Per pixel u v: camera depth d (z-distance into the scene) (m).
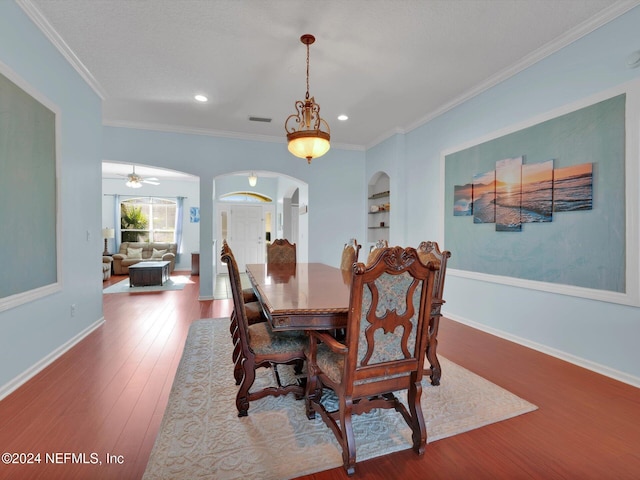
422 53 2.87
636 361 2.19
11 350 2.08
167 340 3.10
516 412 1.87
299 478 1.37
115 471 1.39
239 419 1.80
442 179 4.06
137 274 6.33
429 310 1.52
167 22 2.44
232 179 9.08
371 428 1.75
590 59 2.46
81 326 3.11
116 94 3.67
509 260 3.14
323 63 3.04
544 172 2.80
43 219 2.42
